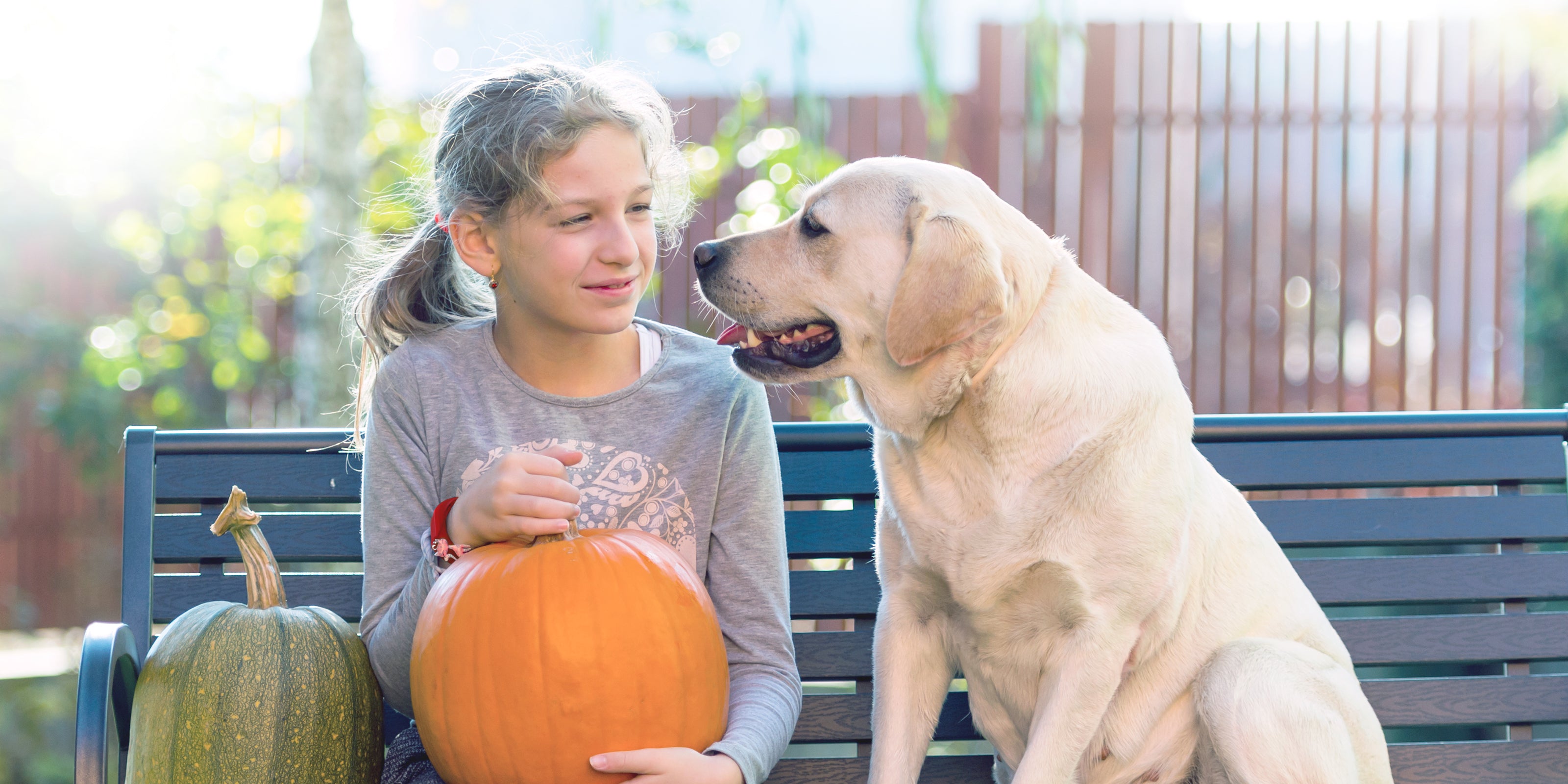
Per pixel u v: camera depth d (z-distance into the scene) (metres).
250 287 6.77
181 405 6.46
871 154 5.90
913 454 2.02
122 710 1.85
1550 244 6.04
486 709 1.62
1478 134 5.97
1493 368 5.98
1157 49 6.00
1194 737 2.01
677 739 1.66
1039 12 5.56
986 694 2.10
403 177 6.30
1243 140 6.00
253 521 1.80
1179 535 1.92
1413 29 5.85
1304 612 2.14
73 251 6.72
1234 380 5.94
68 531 6.33
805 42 5.68
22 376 6.30
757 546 2.05
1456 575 2.33
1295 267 5.98
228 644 1.69
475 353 2.09
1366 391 5.90
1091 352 1.94
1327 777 1.82
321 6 5.62
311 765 1.68
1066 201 5.99
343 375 5.64
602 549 1.71
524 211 1.91
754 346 2.13
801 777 2.29
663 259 5.61
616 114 1.94
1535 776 2.24
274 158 6.93
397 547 1.97
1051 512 1.89
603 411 2.05
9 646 6.19
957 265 1.89
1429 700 2.28
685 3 6.23
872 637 2.32
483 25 7.14
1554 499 2.36
